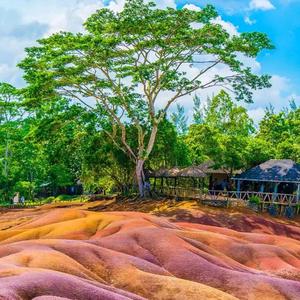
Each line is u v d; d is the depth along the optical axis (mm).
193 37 60781
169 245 32875
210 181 79062
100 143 73062
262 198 64000
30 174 88938
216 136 73562
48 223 43406
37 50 62844
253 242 42188
